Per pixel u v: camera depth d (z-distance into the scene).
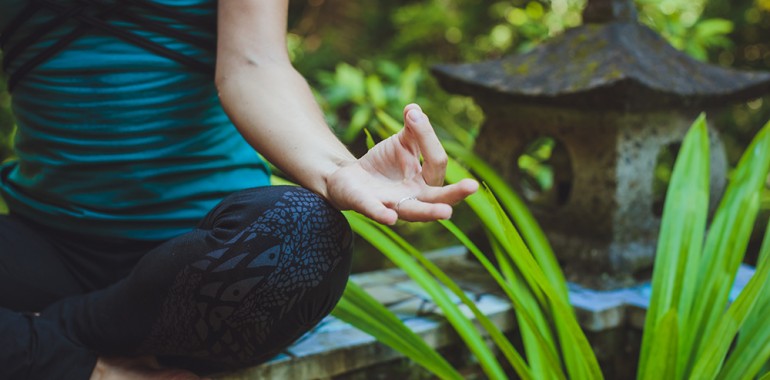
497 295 1.43
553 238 1.51
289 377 1.09
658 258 1.19
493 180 1.39
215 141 1.01
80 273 1.04
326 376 1.14
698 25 2.24
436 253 1.75
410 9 3.83
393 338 1.09
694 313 1.12
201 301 0.86
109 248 1.01
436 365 1.09
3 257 1.00
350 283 1.16
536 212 1.54
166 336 0.90
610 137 1.39
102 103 0.95
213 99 1.00
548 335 1.18
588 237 1.47
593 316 1.33
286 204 0.85
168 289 0.87
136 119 0.95
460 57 3.77
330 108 2.56
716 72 1.48
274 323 0.88
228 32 0.90
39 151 0.99
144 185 0.97
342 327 1.23
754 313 1.09
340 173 0.79
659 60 1.42
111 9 0.93
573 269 1.47
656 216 1.61
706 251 1.19
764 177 1.19
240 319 0.87
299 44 3.94
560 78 1.39
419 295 1.42
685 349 1.08
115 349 0.93
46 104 0.96
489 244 1.62
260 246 0.84
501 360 1.38
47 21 0.94
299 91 0.88
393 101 2.47
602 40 1.43
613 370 1.39
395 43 3.82
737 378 1.01
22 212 1.05
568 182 1.57
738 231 1.14
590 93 1.32
